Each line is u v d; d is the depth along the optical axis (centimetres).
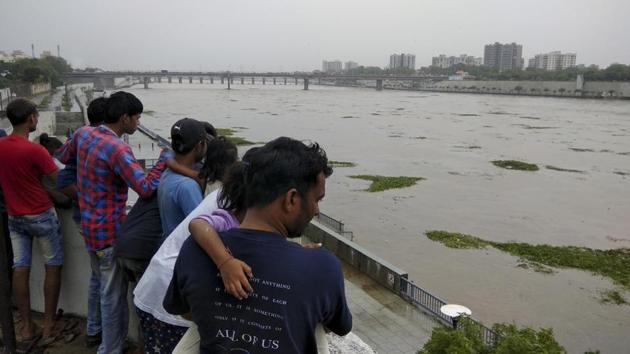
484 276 2052
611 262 2222
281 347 182
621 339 1598
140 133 4631
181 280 202
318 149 216
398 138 6153
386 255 2269
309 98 14812
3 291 397
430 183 3719
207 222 214
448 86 19975
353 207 3044
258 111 9844
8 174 404
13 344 407
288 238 225
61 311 465
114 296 385
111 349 388
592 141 6050
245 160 218
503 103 12862
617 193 3519
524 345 722
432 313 1374
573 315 1742
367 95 17025
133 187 358
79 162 378
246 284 185
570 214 2975
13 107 407
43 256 438
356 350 309
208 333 190
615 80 14575
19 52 18588
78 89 11869
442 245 2406
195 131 335
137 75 15788
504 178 3941
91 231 375
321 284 190
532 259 2242
